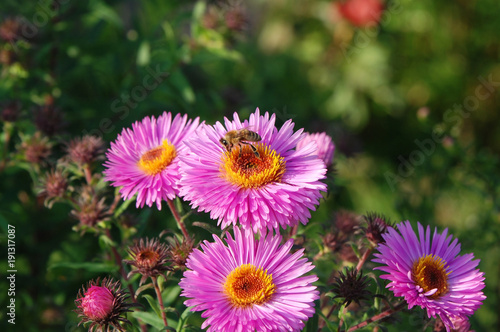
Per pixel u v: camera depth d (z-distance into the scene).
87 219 0.33
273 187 0.28
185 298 0.32
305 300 0.27
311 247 0.33
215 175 0.28
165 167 0.30
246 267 0.28
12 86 0.43
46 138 0.37
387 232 0.30
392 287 0.27
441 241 0.29
